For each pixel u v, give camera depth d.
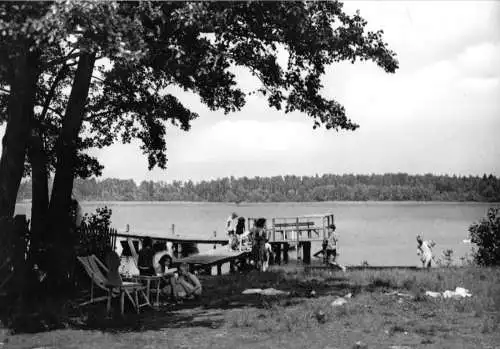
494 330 10.23
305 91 16.59
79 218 17.78
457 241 53.03
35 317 11.23
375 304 12.97
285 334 10.12
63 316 11.48
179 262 21.42
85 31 10.34
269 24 13.89
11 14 9.93
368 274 19.30
